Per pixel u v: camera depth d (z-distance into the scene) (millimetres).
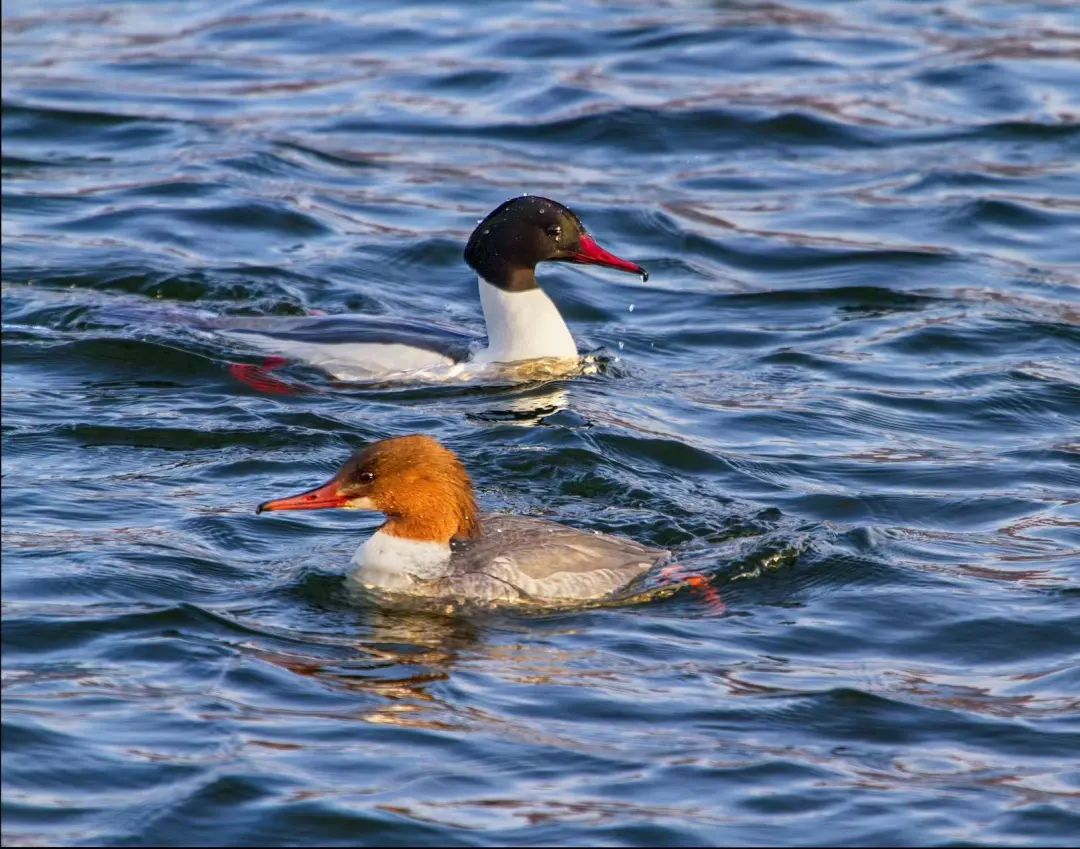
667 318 19547
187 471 14281
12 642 11156
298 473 14289
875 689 10875
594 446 14820
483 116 26766
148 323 18031
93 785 9578
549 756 9992
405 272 20922
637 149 25422
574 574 12000
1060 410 16547
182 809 9352
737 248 21672
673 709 10562
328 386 16719
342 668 10977
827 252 21453
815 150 25344
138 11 32656
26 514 13227
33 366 16859
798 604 12117
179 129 25969
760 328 19125
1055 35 30047
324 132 26047
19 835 9117
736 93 27328
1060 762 10102
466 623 11633
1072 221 22469
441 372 17062
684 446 14914
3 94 27344
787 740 10266
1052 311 19422
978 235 22109
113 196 23016
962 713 10633
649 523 13336
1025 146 25266
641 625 11664
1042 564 12852
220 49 30250
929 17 31281
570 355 17609
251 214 22312
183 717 10305
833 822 9398
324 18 31938
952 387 17094
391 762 9875
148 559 12461
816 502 13992
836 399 16688
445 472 12141
